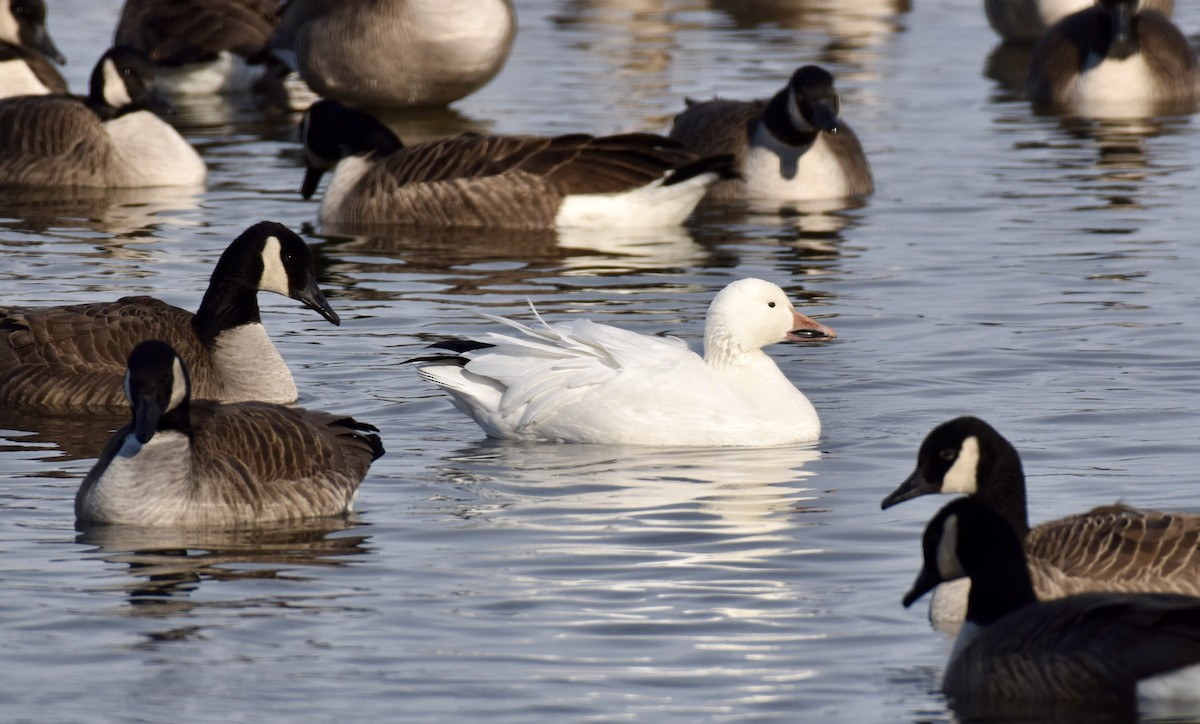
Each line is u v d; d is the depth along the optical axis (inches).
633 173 983.0
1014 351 709.3
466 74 1279.5
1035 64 1322.6
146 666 417.7
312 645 431.2
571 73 1400.1
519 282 847.7
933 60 1475.1
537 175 982.4
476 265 888.3
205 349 681.0
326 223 1010.1
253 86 1403.8
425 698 399.9
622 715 390.9
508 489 561.9
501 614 451.8
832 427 624.7
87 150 1079.0
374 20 1272.1
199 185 1087.0
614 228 981.8
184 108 1334.9
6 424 642.2
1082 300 786.2
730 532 515.5
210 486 530.3
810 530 517.3
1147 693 384.2
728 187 1055.6
